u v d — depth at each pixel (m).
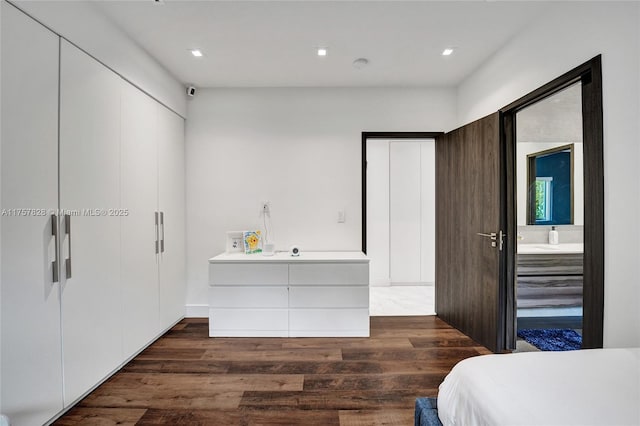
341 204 3.41
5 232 1.46
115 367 2.21
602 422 0.83
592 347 1.68
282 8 2.05
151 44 2.49
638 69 1.47
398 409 1.82
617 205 1.56
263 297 2.89
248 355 2.52
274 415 1.77
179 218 3.23
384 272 4.75
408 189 4.77
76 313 1.86
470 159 2.85
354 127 3.38
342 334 2.89
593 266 1.68
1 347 1.44
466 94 3.16
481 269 2.71
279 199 3.41
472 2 1.99
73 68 1.84
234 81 3.21
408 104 3.37
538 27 2.13
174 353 2.55
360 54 2.67
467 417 1.04
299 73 3.04
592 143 1.70
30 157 1.57
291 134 3.39
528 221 3.43
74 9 1.83
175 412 1.79
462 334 2.96
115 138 2.23
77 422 1.71
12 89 1.48
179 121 3.24
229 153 3.39
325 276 2.88
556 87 2.01
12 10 1.48
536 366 1.15
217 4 2.01
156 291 2.79
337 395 1.96
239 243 3.30
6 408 1.46
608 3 1.60
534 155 3.38
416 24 2.23
